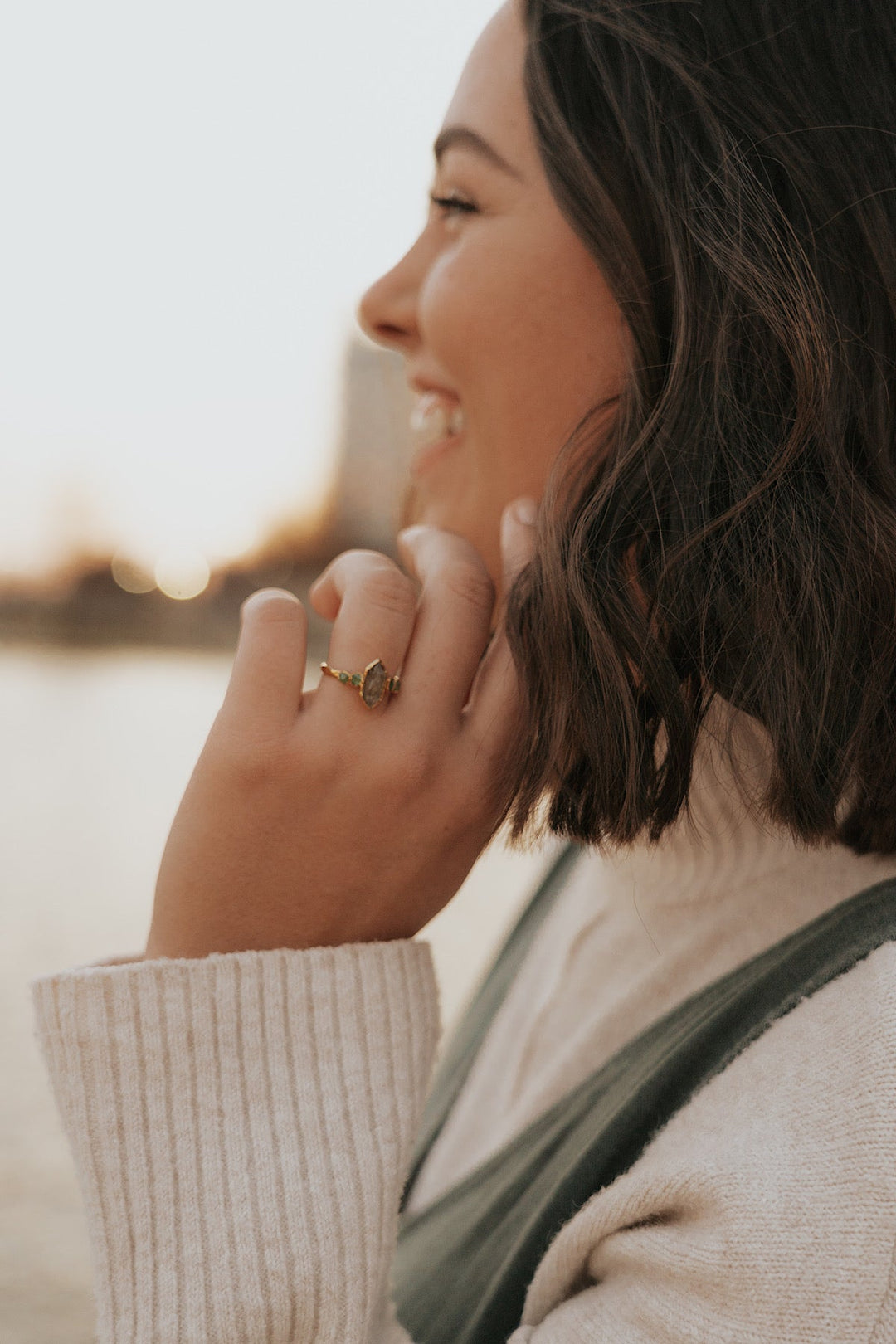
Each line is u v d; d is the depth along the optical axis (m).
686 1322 0.51
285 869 0.68
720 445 0.63
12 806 5.79
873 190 0.63
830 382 0.61
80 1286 2.11
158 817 5.71
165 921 0.69
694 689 0.62
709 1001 0.65
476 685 0.71
